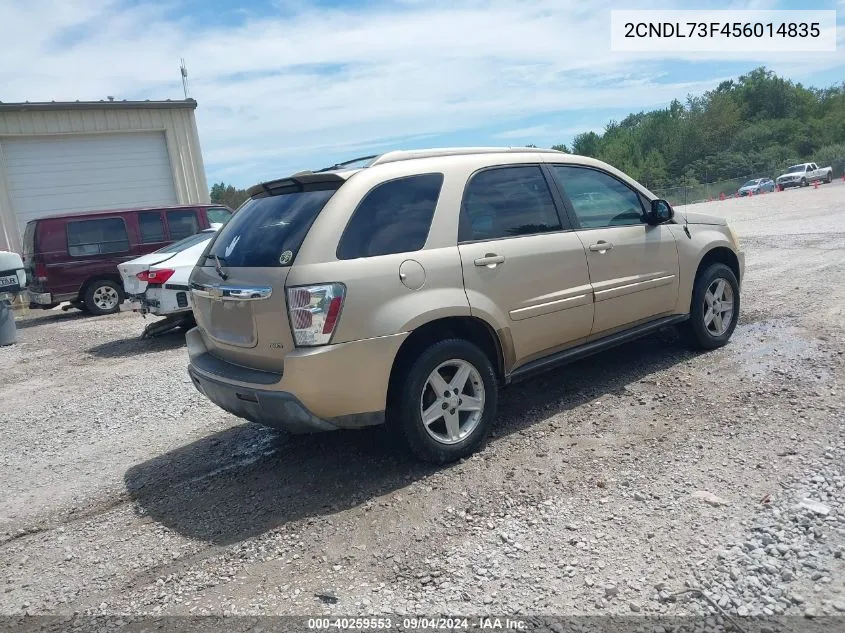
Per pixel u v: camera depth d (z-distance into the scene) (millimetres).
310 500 3902
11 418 6465
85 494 4441
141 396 6785
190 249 9625
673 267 5422
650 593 2742
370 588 2986
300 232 3758
